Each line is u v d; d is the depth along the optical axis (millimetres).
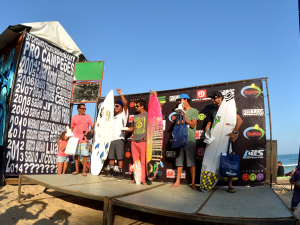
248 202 2834
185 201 2926
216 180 3625
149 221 3422
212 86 4609
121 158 4809
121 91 4902
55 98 6496
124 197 3059
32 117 5812
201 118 4586
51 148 6234
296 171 3723
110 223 2877
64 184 3828
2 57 6488
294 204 3674
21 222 3020
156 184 4258
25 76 5715
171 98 4961
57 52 6664
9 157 5258
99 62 7035
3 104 5711
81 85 7004
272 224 2164
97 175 5219
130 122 5438
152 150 4230
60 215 3438
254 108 4191
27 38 5836
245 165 4070
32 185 5309
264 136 4055
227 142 3715
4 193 4430
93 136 5695
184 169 4488
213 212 2432
